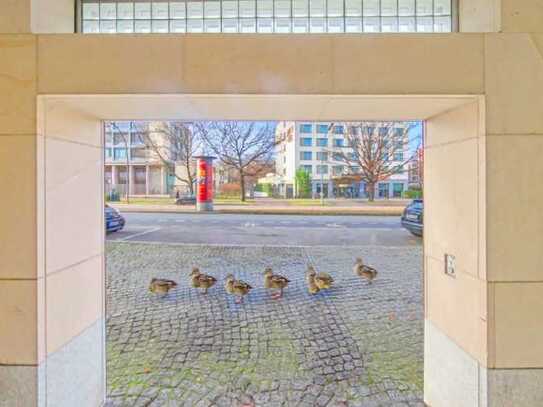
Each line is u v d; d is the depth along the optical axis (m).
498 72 2.20
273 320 5.31
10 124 2.18
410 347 4.41
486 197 2.20
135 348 4.40
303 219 18.05
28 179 2.19
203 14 2.66
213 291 6.68
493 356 2.21
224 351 4.33
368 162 24.17
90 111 2.68
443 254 2.79
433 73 2.21
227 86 2.22
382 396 3.37
